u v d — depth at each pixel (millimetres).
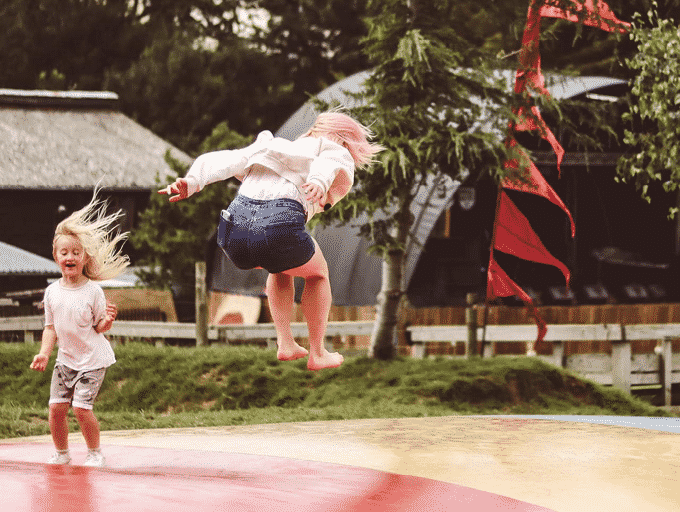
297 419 10266
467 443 5453
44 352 4996
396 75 12961
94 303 4988
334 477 3996
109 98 37281
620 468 4617
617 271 25672
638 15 11609
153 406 12719
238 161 4082
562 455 4996
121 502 2688
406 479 4055
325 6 47781
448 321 17812
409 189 13172
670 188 11812
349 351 17703
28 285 26859
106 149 34500
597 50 27422
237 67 46062
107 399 12945
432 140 12281
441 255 23406
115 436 6504
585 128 20188
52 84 44281
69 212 32625
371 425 6641
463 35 13602
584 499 3938
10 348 14586
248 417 10430
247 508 2854
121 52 47781
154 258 26297
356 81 21594
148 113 44625
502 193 11602
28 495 2666
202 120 43844
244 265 4000
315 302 4137
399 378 12758
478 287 23609
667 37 11266
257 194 3984
